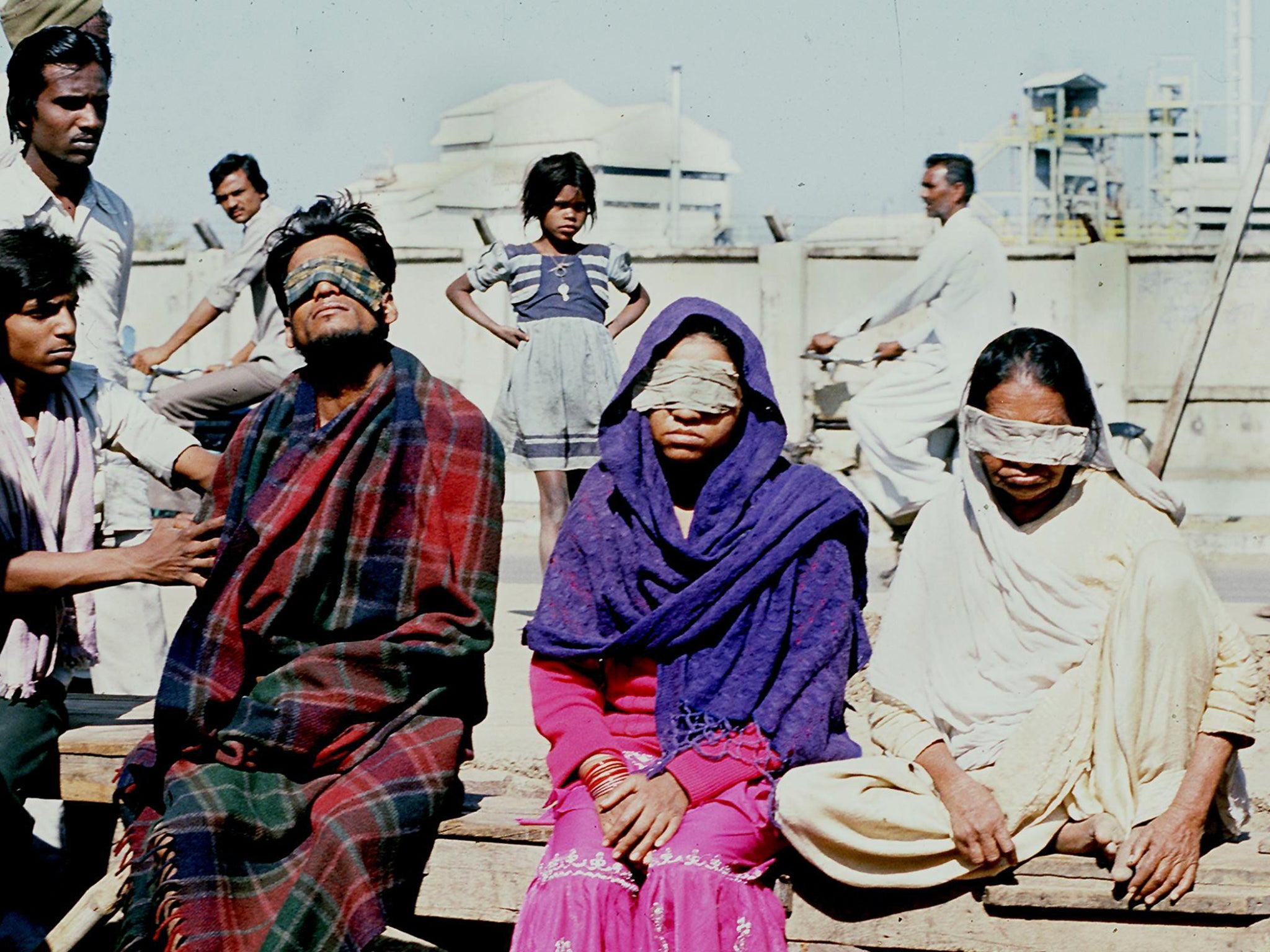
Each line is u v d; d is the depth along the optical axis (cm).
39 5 527
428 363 1441
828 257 1356
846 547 348
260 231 893
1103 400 1330
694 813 325
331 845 332
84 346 470
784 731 330
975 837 318
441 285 1433
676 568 345
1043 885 321
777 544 339
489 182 1825
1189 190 1655
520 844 352
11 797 381
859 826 321
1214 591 322
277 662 361
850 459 1345
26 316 385
